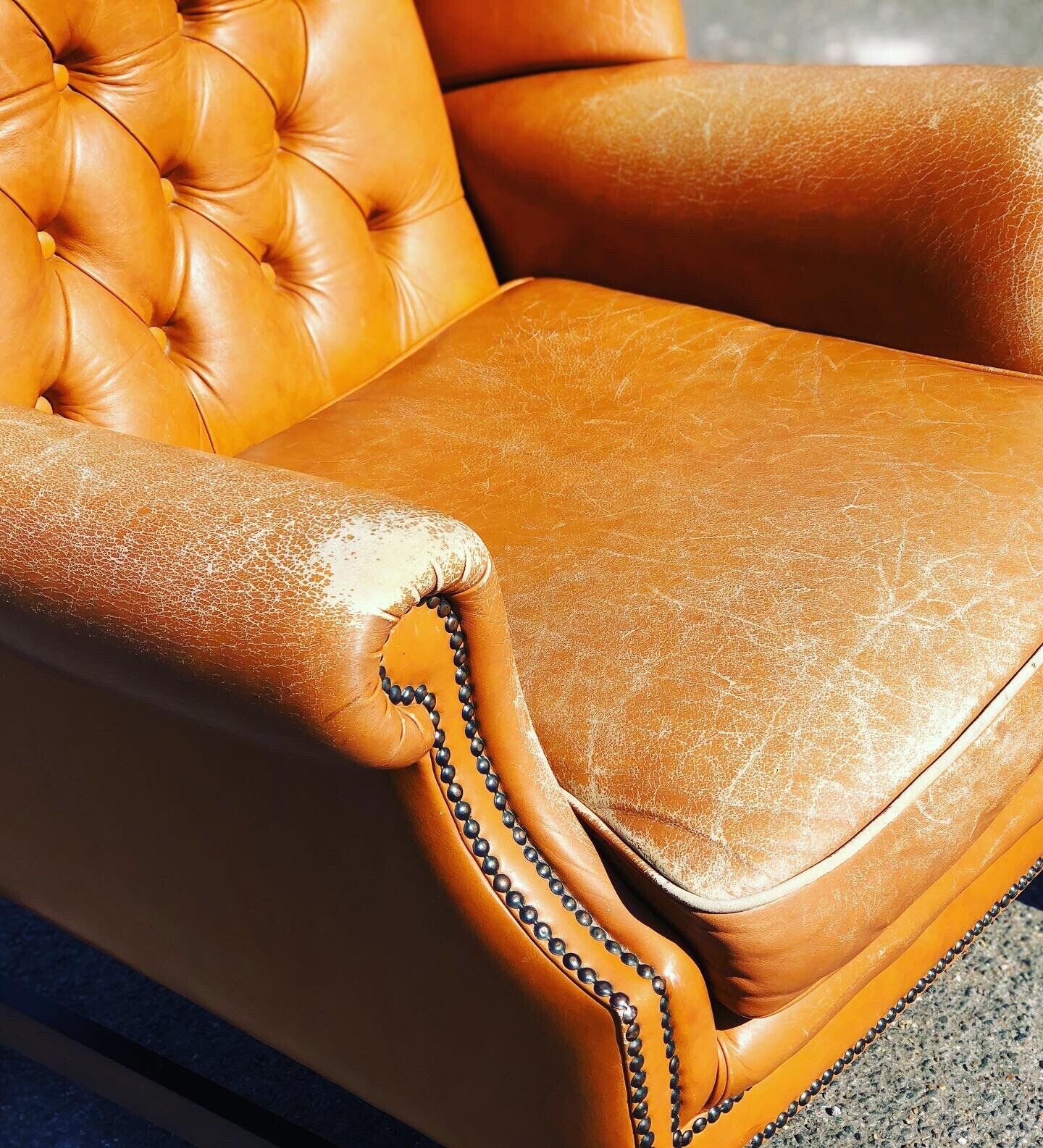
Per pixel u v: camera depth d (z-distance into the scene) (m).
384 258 1.38
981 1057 1.10
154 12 1.17
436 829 0.70
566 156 1.34
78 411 1.13
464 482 1.04
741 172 1.22
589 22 1.35
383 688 0.64
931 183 1.11
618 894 0.74
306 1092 1.15
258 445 1.18
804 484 0.95
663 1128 0.76
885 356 1.13
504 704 0.70
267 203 1.27
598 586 0.87
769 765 0.73
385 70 1.35
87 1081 1.10
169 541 0.63
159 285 1.18
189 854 0.84
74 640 0.67
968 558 0.86
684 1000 0.73
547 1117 0.77
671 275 1.31
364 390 1.25
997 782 0.80
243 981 0.89
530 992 0.73
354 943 0.79
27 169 1.08
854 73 1.21
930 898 0.88
